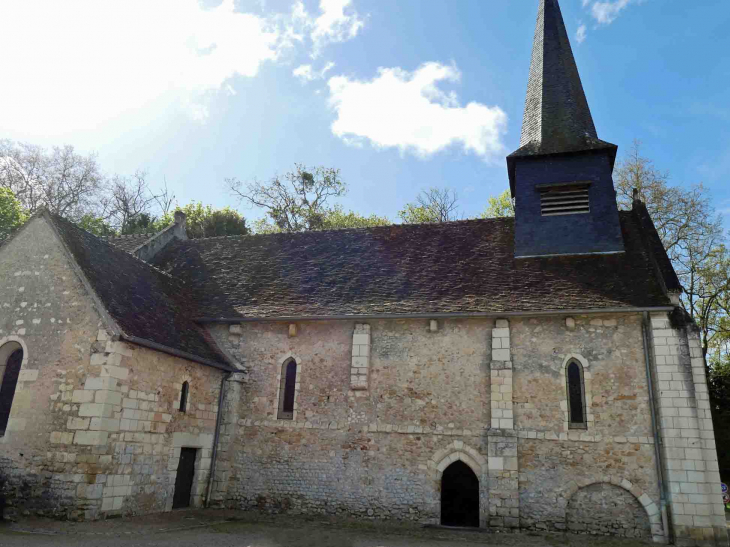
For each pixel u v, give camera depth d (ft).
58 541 29.43
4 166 108.88
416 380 45.03
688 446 38.27
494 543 35.65
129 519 36.63
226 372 48.52
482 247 54.08
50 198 112.27
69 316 38.70
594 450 40.34
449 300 46.57
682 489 37.65
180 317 48.49
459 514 43.98
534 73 63.16
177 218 68.39
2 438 37.22
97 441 35.35
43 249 41.11
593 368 42.06
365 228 61.46
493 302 45.24
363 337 46.44
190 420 44.29
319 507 44.14
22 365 38.55
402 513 42.47
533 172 54.60
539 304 43.86
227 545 31.65
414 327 46.37
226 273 57.72
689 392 39.19
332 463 44.86
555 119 57.77
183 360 43.88
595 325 42.93
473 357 44.50
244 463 46.57
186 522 38.11
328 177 123.44
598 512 39.37
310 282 53.42
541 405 42.06
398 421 44.50
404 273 52.01
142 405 39.19
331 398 46.34
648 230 49.57
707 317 83.51
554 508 39.83
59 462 35.65
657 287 43.37
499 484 40.55
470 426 43.01
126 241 64.90
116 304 40.27
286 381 48.39
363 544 34.06
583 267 48.06
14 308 40.24
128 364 38.14
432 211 122.31
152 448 40.01
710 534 36.52
